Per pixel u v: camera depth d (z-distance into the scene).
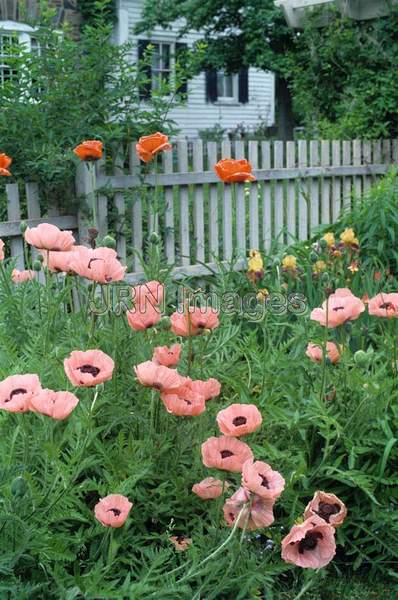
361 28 8.62
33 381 2.13
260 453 2.63
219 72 21.56
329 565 2.82
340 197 8.00
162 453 2.63
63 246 2.74
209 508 2.59
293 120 21.05
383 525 2.81
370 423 2.88
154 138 4.34
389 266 5.93
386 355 3.31
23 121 5.65
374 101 8.27
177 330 2.70
